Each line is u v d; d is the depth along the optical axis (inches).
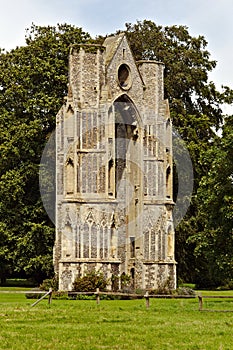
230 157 2458.2
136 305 2134.6
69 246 2822.3
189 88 3602.4
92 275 2775.6
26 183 3265.3
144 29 3619.6
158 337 1518.2
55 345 1413.6
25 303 2204.7
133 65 3036.4
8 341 1450.5
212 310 1963.6
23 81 3302.2
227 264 2444.6
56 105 3248.0
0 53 3444.9
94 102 2913.4
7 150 3193.9
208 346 1421.0
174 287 3014.3
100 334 1542.8
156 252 3002.0
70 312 1907.0
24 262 3196.4
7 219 3230.8
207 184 2551.7
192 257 3408.0
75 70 2925.7
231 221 2438.5
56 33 3437.5
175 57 3587.6
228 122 2529.5
